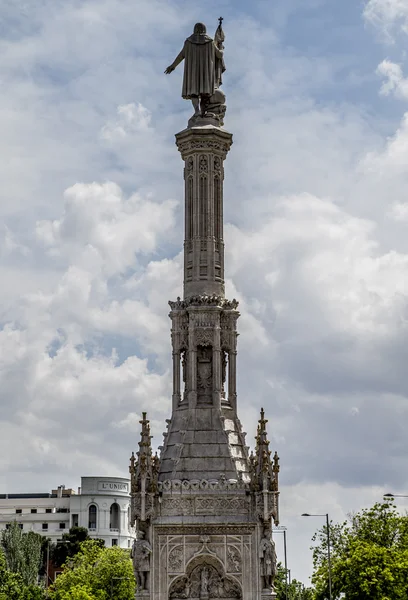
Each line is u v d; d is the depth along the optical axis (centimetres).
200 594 7375
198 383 7850
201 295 7962
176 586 7412
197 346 7869
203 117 8338
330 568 11256
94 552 17012
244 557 7406
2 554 15425
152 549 7412
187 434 7688
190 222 8150
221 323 7944
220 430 7694
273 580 7431
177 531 7425
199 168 8175
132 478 7506
